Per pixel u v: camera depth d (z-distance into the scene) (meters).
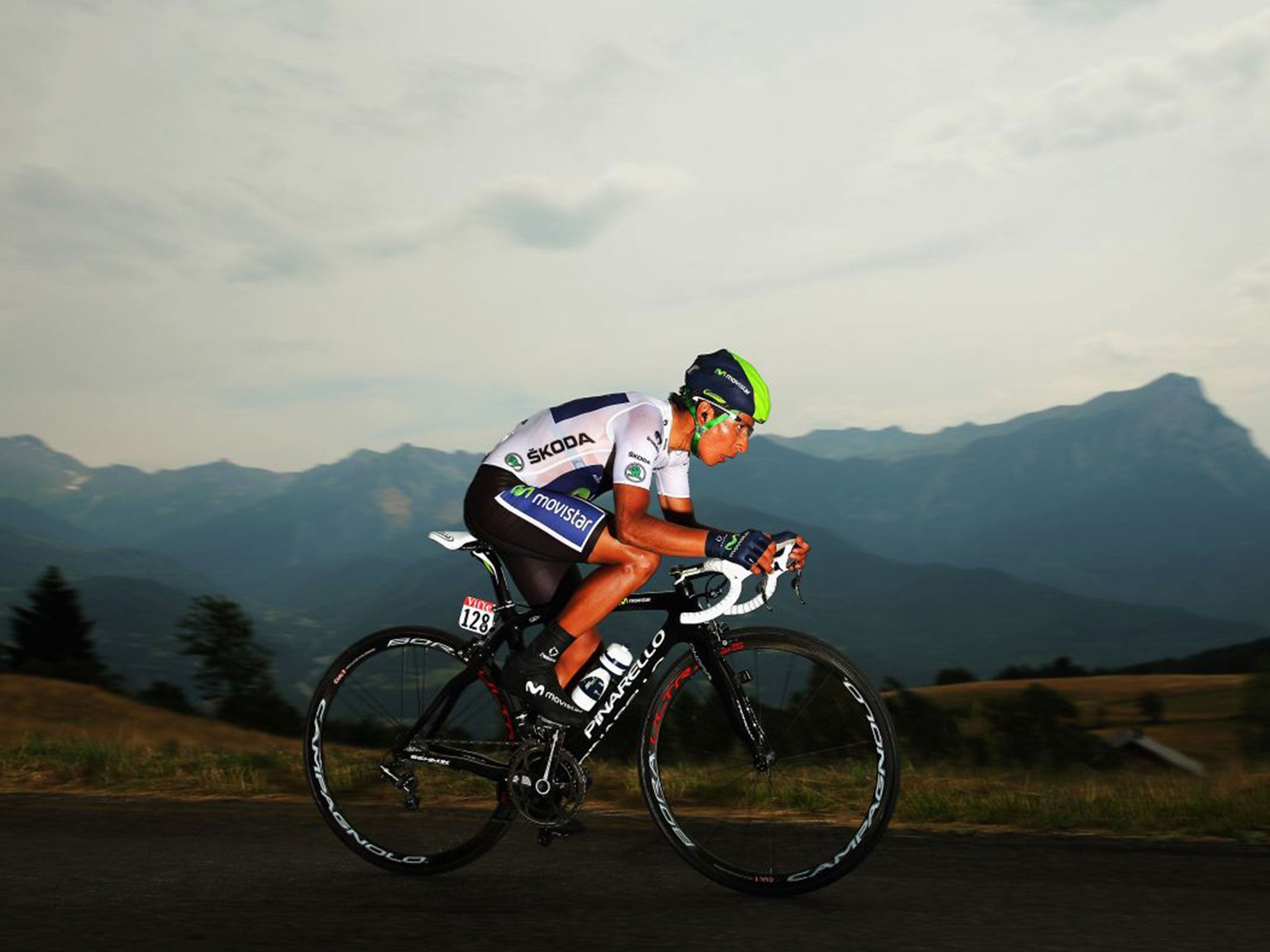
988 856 3.60
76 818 4.50
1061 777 6.45
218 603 62.94
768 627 3.16
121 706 42.88
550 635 3.21
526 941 2.60
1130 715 62.78
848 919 2.79
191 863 3.57
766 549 2.99
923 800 4.68
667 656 3.23
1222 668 151.88
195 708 61.41
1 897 3.10
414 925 2.77
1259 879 3.18
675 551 3.07
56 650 92.19
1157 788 5.36
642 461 3.18
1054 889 3.09
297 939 2.64
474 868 3.46
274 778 5.74
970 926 2.70
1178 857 3.52
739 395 3.27
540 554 3.29
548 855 3.66
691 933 2.66
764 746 3.14
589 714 3.23
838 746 3.10
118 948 2.57
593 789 5.18
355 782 3.50
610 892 3.13
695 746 3.22
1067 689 94.12
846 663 3.06
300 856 3.70
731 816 3.15
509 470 3.35
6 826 4.32
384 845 3.45
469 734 3.42
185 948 2.57
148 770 6.05
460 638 3.48
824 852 3.03
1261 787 4.93
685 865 3.49
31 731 9.02
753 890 3.06
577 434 3.31
